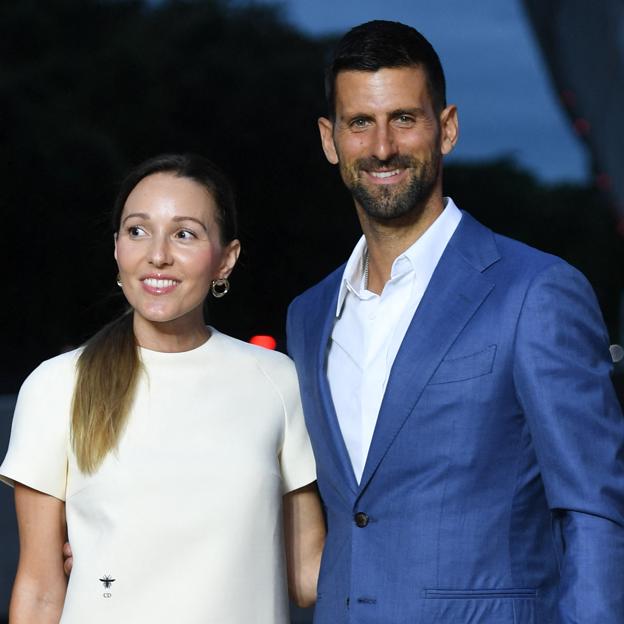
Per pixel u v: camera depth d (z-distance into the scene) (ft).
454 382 32.07
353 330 34.94
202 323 36.04
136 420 34.27
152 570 33.24
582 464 30.66
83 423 33.65
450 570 31.55
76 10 260.83
